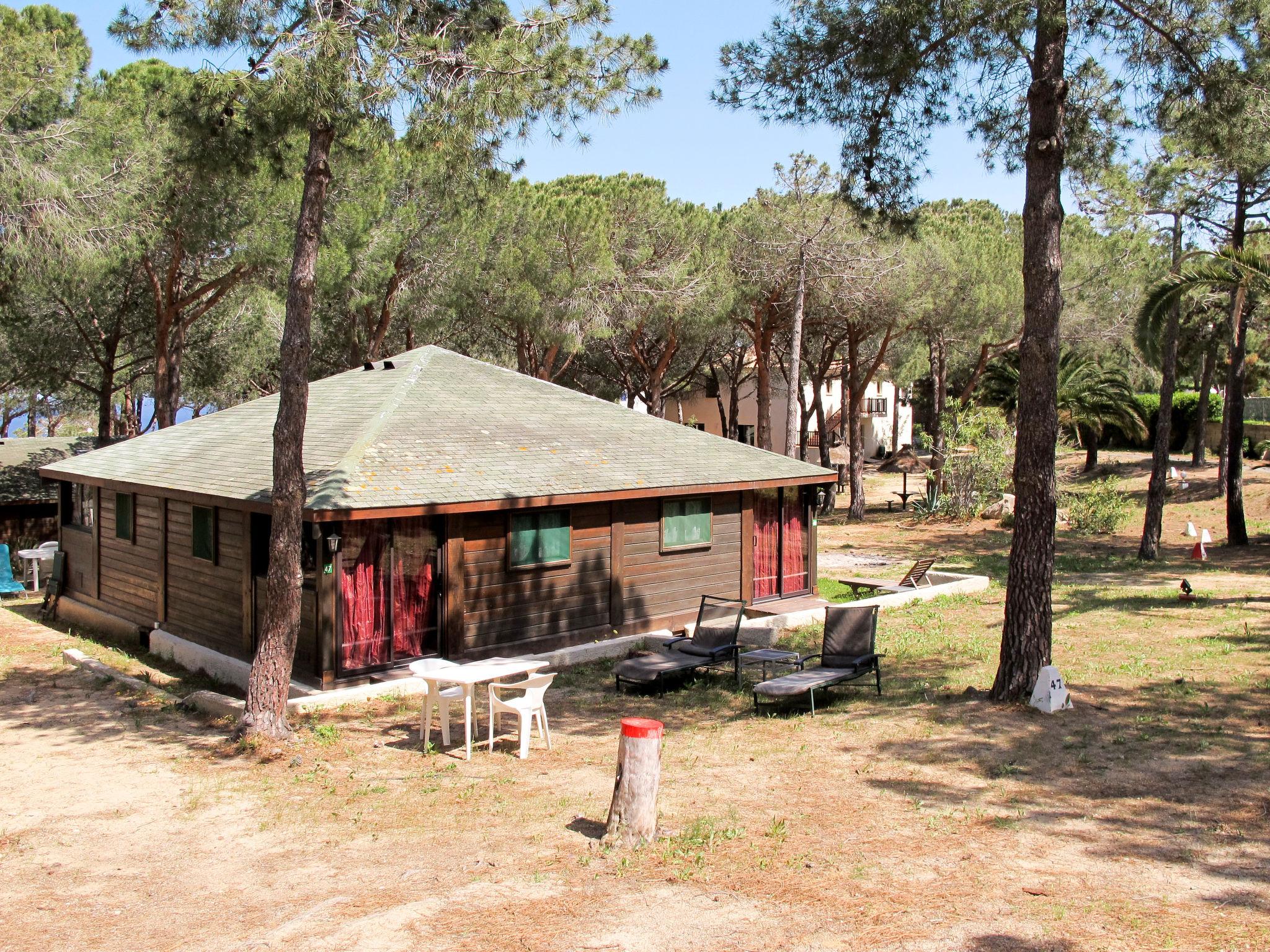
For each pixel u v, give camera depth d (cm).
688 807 762
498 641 1356
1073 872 616
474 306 2580
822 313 3112
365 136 1043
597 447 1578
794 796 781
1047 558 1016
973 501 3241
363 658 1223
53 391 2923
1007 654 1033
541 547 1403
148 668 1418
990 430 3266
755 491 1752
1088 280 2856
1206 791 744
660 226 2653
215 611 1398
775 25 1148
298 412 979
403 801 809
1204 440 3844
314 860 689
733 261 2798
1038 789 770
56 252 1580
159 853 712
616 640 1448
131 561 1622
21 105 1591
